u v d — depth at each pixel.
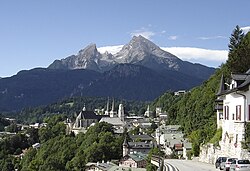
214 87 130.00
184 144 115.06
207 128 89.25
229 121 59.44
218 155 64.38
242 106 54.03
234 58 92.56
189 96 192.88
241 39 114.12
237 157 53.44
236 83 57.38
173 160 81.94
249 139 51.53
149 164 85.62
